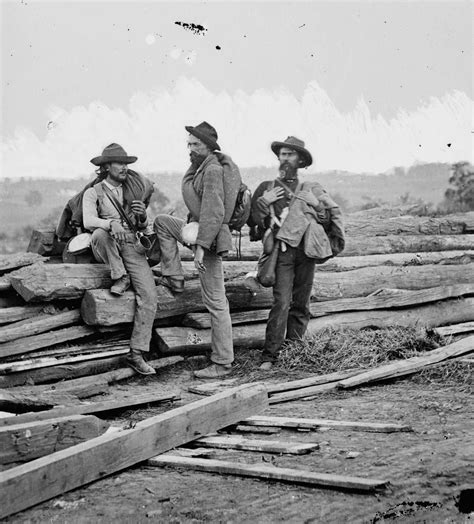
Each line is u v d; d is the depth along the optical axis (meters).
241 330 9.31
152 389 8.18
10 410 6.66
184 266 9.31
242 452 5.86
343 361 8.61
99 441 5.36
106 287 8.59
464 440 5.89
